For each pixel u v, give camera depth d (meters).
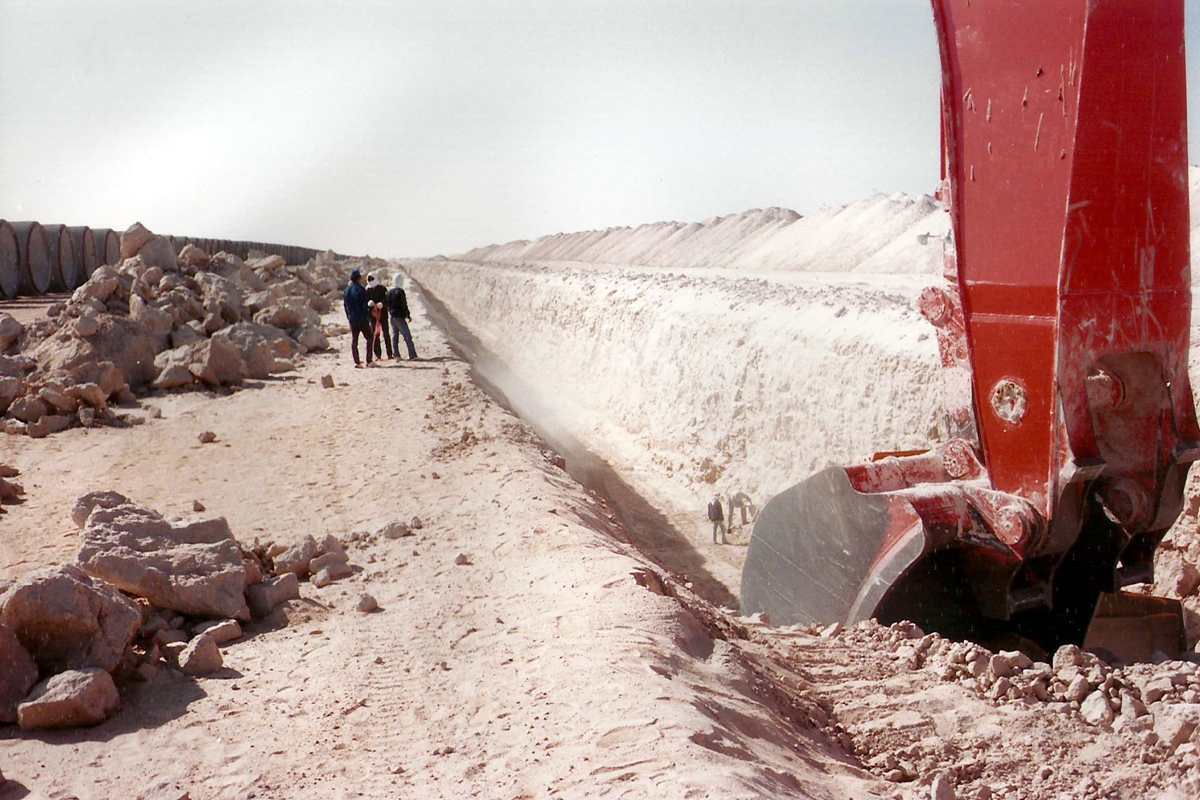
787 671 6.19
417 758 4.62
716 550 15.61
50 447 13.27
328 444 13.24
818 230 63.72
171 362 17.61
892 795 4.46
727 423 18.70
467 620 6.56
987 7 6.63
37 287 32.38
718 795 3.75
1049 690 5.95
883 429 14.18
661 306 24.53
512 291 43.88
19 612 5.52
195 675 5.91
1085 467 6.48
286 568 7.84
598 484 19.72
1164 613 7.51
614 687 4.93
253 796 4.38
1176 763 4.78
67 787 4.55
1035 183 6.52
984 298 6.92
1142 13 6.30
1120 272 6.51
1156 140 6.50
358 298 20.06
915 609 7.47
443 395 16.50
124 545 6.98
